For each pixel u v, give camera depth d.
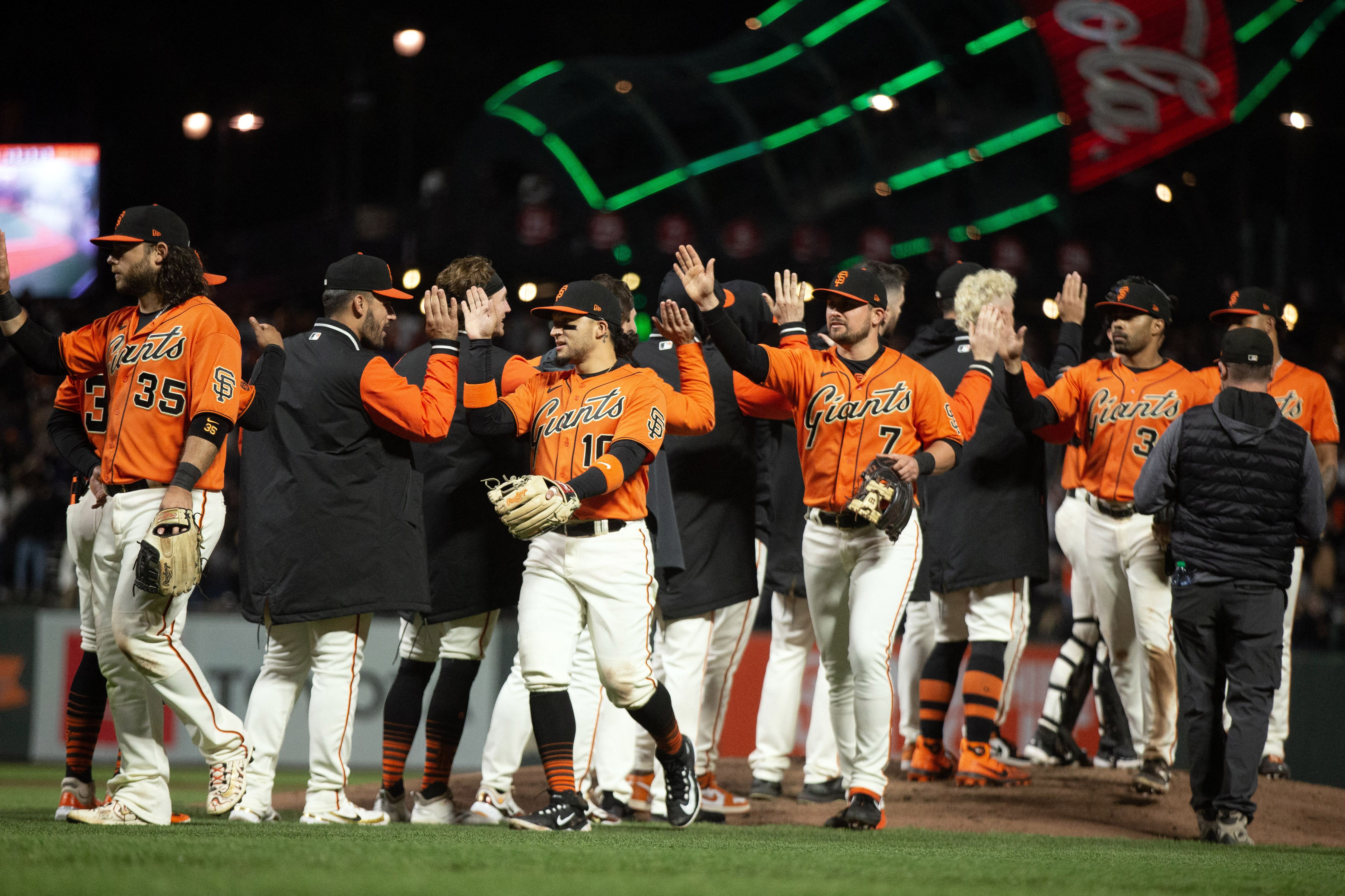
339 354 18.08
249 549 18.16
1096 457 22.56
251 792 18.42
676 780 18.08
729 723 37.28
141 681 16.27
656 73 79.44
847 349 19.45
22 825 15.55
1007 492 22.98
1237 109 71.44
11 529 56.31
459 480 19.67
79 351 16.73
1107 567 22.62
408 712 20.30
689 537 20.31
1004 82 76.19
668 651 20.42
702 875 11.80
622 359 18.08
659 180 80.44
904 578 18.80
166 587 15.08
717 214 80.75
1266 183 77.44
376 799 23.50
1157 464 19.81
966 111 76.62
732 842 16.12
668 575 20.23
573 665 19.98
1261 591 19.22
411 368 20.17
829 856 14.34
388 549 18.12
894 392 18.97
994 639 23.22
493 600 19.62
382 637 39.47
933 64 76.25
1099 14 71.06
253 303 85.69
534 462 17.83
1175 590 19.72
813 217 80.19
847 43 78.25
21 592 54.97
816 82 79.69
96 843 12.96
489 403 17.73
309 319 83.81
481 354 17.88
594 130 79.94
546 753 17.42
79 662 40.75
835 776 22.78
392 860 12.09
